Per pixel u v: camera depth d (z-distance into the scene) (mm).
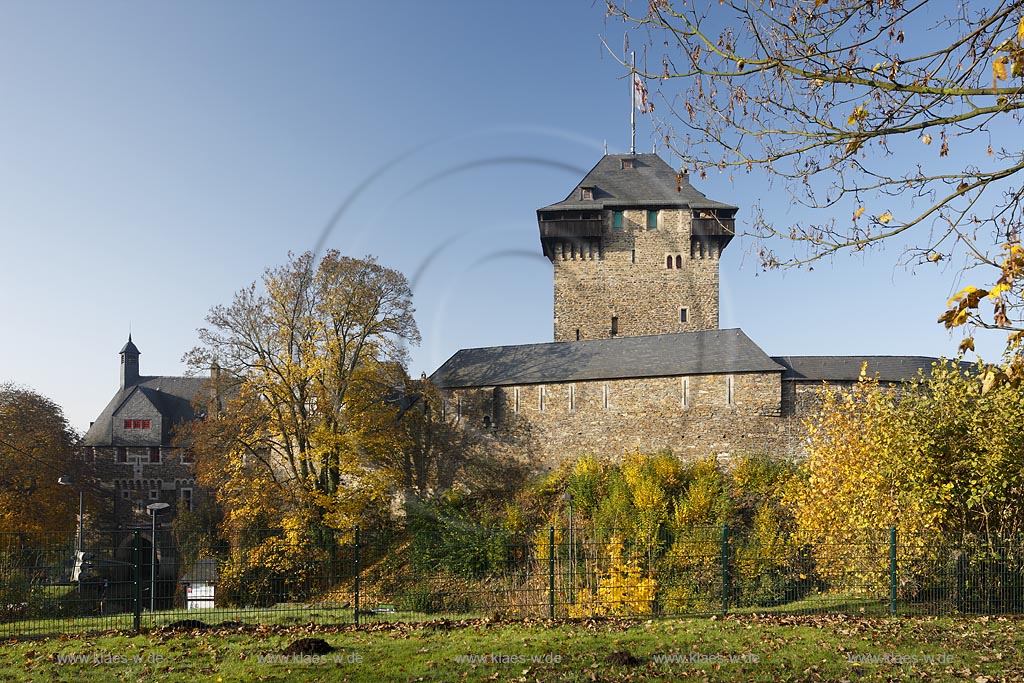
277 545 25375
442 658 11125
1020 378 5676
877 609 16188
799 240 7523
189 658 11422
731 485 31578
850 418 21281
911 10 6742
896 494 18641
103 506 41656
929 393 22516
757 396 34594
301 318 31172
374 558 26375
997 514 18016
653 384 36219
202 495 45594
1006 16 6434
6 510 35344
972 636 12383
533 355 39469
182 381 49469
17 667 11078
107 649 12031
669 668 10484
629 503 28828
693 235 46938
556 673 10312
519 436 37844
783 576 21578
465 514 32062
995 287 5445
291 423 30828
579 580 22094
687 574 22422
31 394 38938
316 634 13297
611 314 47062
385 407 33344
